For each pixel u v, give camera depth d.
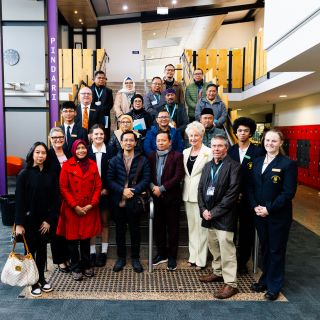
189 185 3.84
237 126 3.70
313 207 7.63
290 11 4.18
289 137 11.75
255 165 3.32
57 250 3.71
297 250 4.75
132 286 3.46
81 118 4.78
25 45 6.35
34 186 3.16
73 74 10.77
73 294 3.27
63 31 13.62
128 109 5.48
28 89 6.44
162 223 3.96
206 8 13.52
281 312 2.98
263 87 8.98
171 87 5.91
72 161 3.55
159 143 3.83
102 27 13.73
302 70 5.27
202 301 3.17
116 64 13.84
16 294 3.27
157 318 2.87
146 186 3.75
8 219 5.57
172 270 3.84
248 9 13.78
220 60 10.73
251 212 3.66
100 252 4.20
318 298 3.26
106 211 4.00
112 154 4.11
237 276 3.76
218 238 3.28
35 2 6.26
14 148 6.54
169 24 14.78
